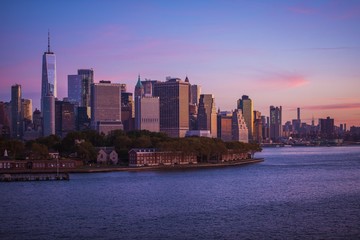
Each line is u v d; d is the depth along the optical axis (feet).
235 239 510.99
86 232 541.34
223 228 554.46
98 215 627.87
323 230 544.21
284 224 572.10
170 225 570.05
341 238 513.04
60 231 546.26
